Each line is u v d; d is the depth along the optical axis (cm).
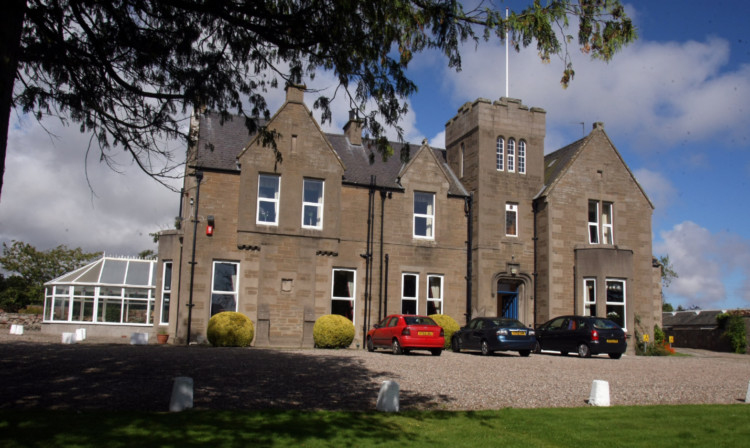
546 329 2416
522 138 2844
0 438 647
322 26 954
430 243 2634
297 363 1503
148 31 1006
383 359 1752
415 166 2653
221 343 2106
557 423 859
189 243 2266
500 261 2708
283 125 2430
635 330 2780
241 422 776
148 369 1263
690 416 934
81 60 955
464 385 1238
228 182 2350
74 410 823
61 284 2762
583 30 875
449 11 905
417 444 706
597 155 2856
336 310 2472
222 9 905
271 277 2338
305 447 669
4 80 583
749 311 3391
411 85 1014
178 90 1070
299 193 2414
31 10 880
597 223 2836
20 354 1488
